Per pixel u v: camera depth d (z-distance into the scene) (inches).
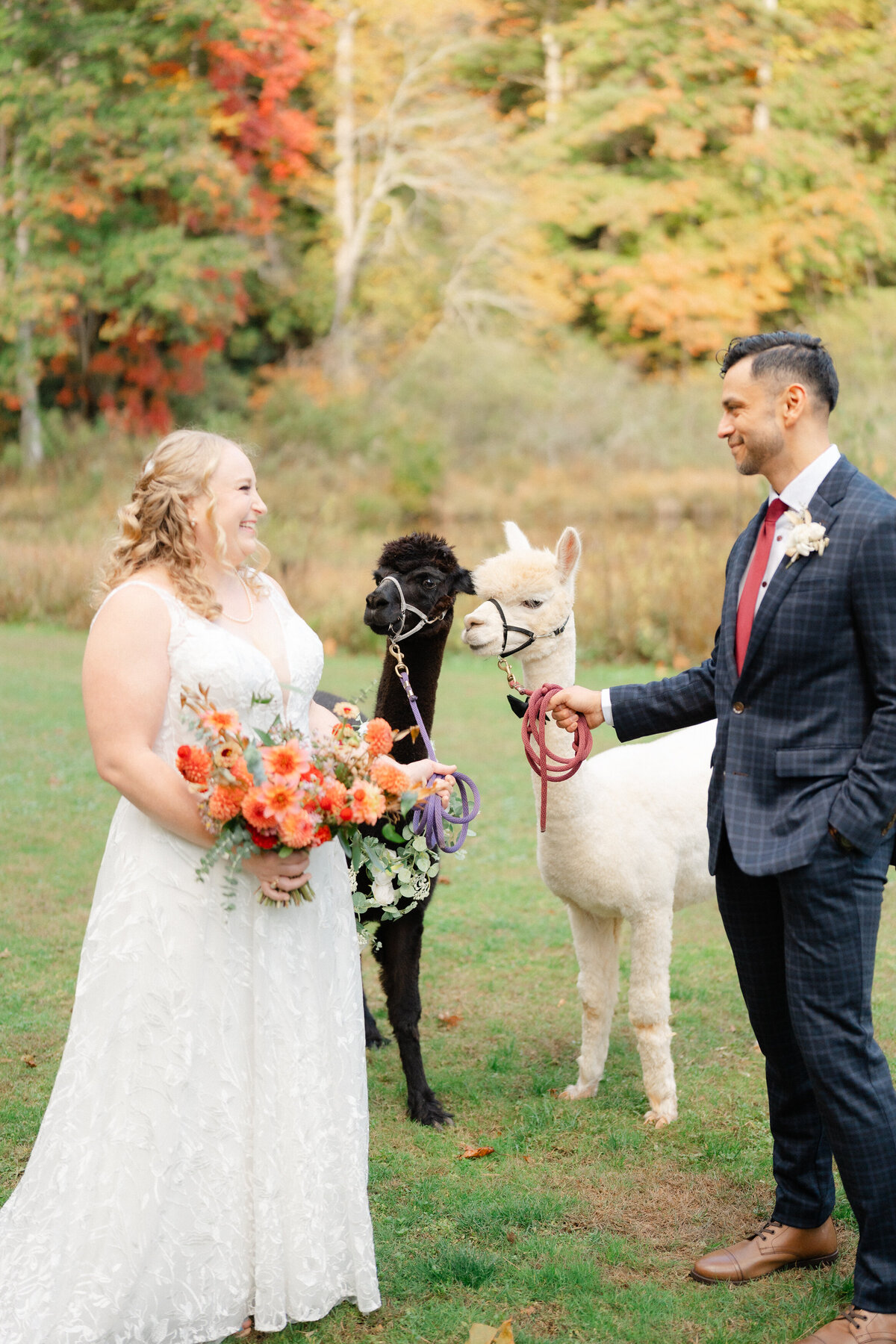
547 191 933.8
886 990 185.2
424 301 991.0
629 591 514.6
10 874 240.1
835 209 877.8
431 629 145.3
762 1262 113.6
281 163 930.1
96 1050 97.5
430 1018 183.2
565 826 140.4
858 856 99.1
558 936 217.9
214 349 959.0
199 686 99.1
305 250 1028.5
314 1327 104.7
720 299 877.8
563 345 985.5
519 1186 131.8
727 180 914.7
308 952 103.2
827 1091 100.2
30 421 933.8
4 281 855.1
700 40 899.4
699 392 941.8
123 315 880.3
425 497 896.3
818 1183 113.5
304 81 956.0
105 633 97.9
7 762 333.1
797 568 99.9
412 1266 114.3
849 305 862.5
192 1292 97.8
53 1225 96.5
